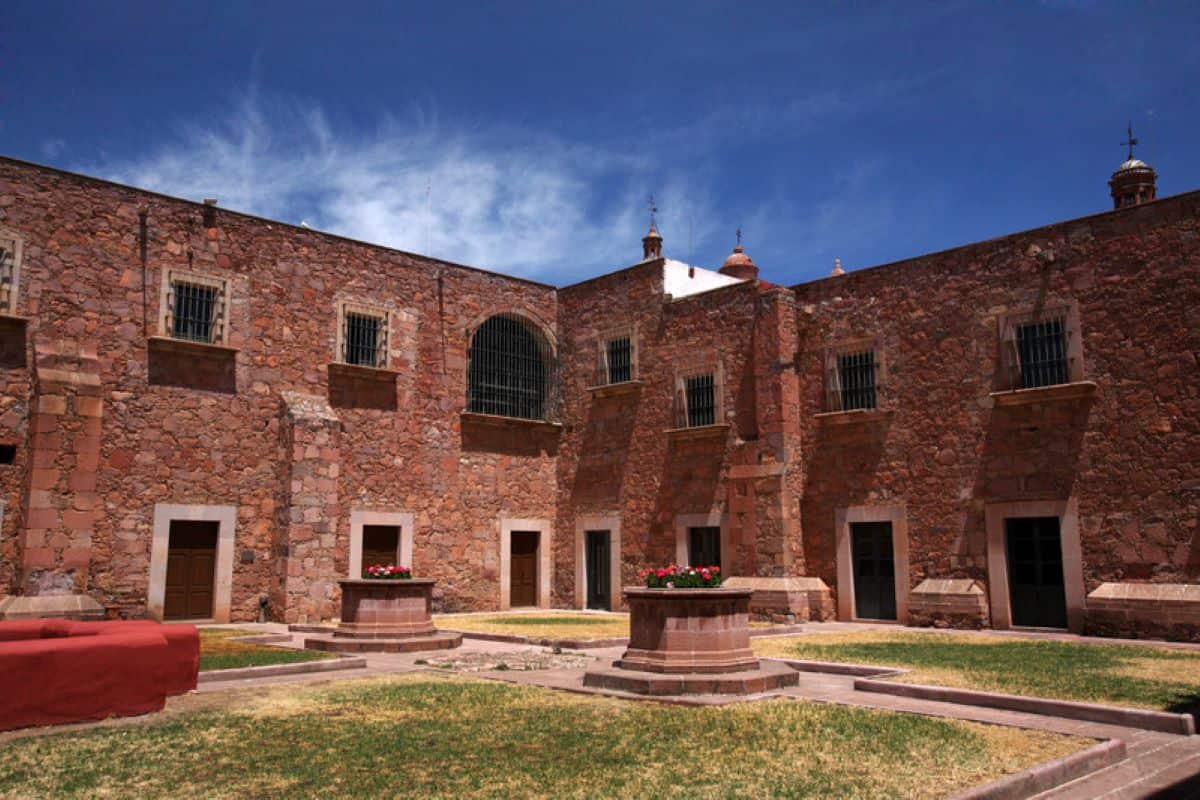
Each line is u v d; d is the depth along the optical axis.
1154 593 15.19
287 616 18.89
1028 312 17.33
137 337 18.48
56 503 16.75
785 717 8.18
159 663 8.66
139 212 18.81
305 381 20.70
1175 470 15.35
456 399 23.20
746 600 10.48
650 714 8.40
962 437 17.98
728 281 25.02
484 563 23.22
